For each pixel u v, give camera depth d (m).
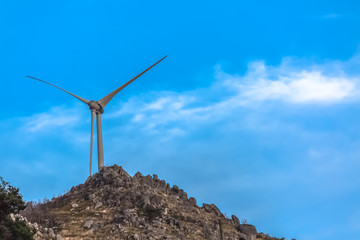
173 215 138.00
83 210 137.00
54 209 138.62
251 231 143.50
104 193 143.62
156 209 137.75
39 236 118.69
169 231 128.88
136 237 121.38
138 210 135.62
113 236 123.31
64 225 127.88
